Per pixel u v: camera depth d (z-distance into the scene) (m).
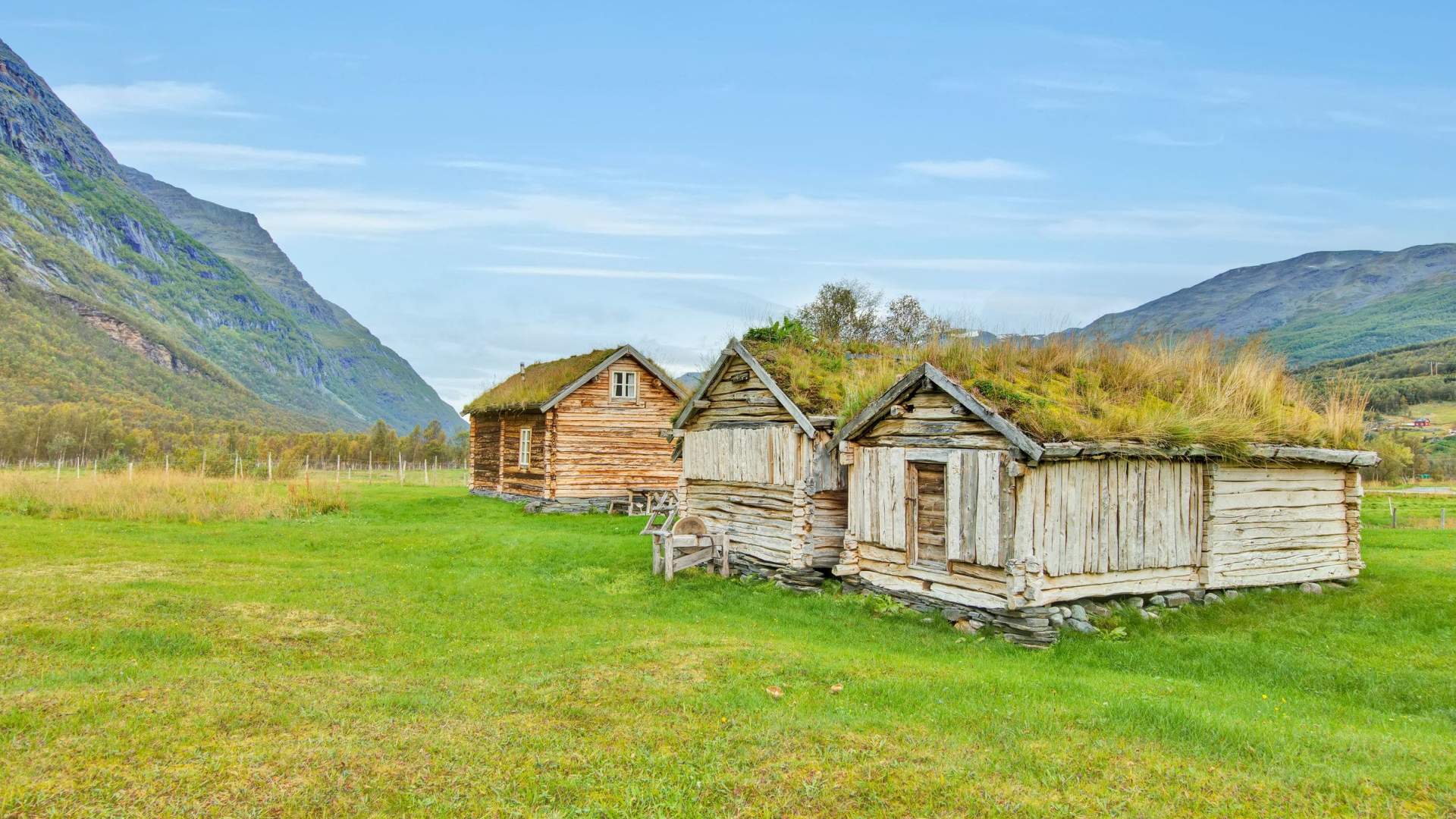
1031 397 13.94
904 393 15.09
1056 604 13.23
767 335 20.77
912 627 13.88
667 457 35.25
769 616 14.86
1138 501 14.04
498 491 37.94
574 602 15.52
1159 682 10.73
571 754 7.70
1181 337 17.89
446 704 9.06
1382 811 6.73
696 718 8.68
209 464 41.47
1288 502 15.77
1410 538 23.59
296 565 18.38
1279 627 13.33
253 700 8.89
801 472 17.44
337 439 82.88
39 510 26.02
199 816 6.38
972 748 7.94
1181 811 6.74
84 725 7.96
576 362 36.78
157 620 12.28
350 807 6.62
